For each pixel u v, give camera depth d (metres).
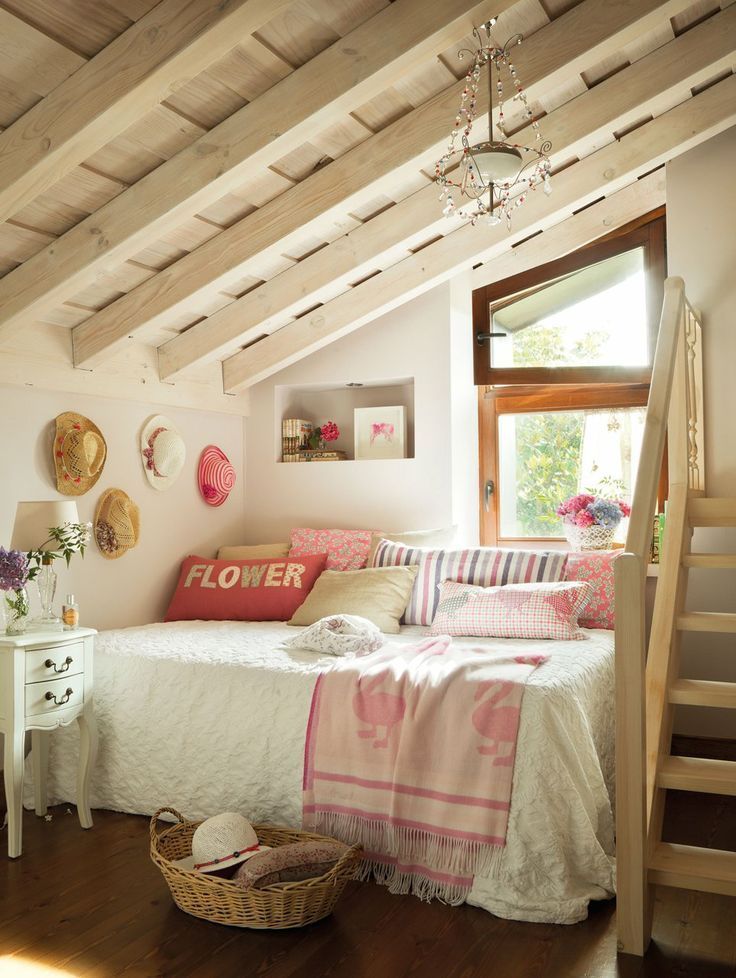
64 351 3.71
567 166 3.89
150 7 2.31
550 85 3.04
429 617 3.94
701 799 3.49
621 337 4.42
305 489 4.82
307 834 2.72
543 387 4.66
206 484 4.65
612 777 3.05
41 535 3.23
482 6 2.48
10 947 2.30
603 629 3.75
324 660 3.14
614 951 2.27
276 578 4.24
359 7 2.56
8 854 2.88
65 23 2.28
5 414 3.53
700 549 3.95
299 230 3.32
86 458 3.77
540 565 3.88
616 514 4.22
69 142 2.47
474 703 2.63
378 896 2.62
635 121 3.76
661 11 2.85
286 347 4.49
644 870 2.27
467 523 4.63
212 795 3.05
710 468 3.92
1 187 2.58
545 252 4.51
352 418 4.96
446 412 4.43
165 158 2.90
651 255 4.30
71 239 3.06
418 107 3.11
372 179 3.18
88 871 2.77
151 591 4.33
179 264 3.53
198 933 2.38
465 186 3.54
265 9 2.20
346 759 2.79
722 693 2.59
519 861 2.46
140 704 3.24
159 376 4.23
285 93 2.72
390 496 4.58
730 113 3.63
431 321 4.48
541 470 4.69
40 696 2.96
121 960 2.24
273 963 2.22
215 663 3.18
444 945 2.31
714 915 2.49
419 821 2.63
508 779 2.51
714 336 3.95
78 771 3.15
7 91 2.46
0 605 3.41
